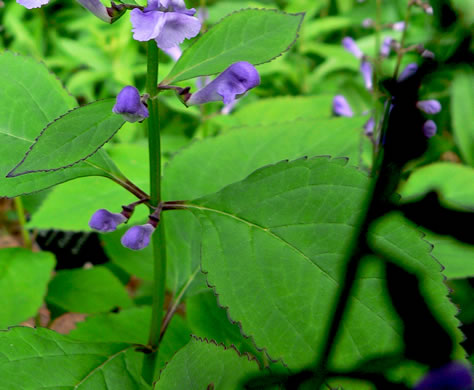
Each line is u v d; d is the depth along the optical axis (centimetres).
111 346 25
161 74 33
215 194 24
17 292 32
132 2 23
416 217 15
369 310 20
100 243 39
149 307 32
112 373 24
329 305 21
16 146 25
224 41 23
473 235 14
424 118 15
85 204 32
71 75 58
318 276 22
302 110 40
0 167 25
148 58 22
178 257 30
